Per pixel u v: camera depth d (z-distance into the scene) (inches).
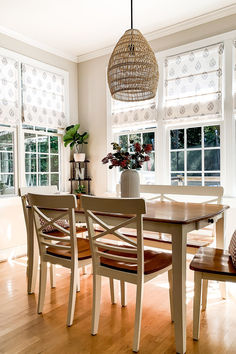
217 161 139.2
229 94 133.4
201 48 140.0
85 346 70.3
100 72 178.5
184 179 149.9
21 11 131.8
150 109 157.6
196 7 130.9
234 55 131.6
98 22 143.4
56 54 176.4
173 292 69.4
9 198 147.6
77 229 118.5
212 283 110.6
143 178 163.9
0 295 100.7
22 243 152.7
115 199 68.4
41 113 166.6
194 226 75.3
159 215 77.7
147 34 156.7
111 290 93.7
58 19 139.8
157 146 157.1
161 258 80.8
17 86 154.1
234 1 126.3
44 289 87.6
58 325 80.3
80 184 181.5
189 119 144.0
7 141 153.0
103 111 178.2
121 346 70.2
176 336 67.9
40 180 169.8
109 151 175.3
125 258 70.7
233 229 130.0
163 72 153.2
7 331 77.2
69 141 176.1
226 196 134.2
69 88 185.2
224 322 81.2
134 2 125.6
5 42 148.7
